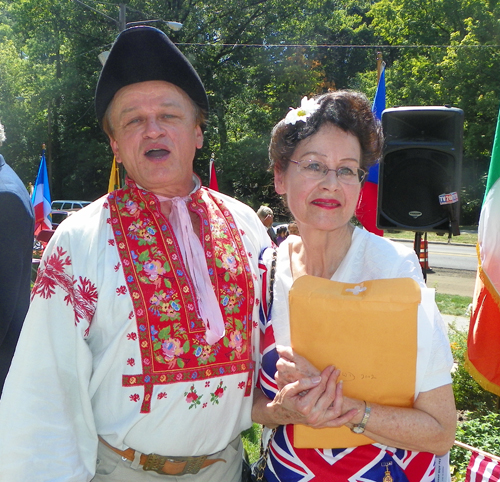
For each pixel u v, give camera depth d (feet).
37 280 4.98
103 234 5.13
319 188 4.99
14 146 95.04
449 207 12.59
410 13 87.15
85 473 4.85
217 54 88.43
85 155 87.97
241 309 5.40
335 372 4.58
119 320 4.95
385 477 4.83
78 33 86.07
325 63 119.14
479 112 76.28
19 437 4.61
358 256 5.16
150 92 5.27
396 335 4.42
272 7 86.38
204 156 83.82
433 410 4.62
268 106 92.43
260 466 5.47
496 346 8.83
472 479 7.96
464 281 35.55
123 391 4.93
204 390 5.07
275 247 6.19
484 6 78.59
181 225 5.31
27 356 4.77
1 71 93.15
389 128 12.87
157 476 5.23
